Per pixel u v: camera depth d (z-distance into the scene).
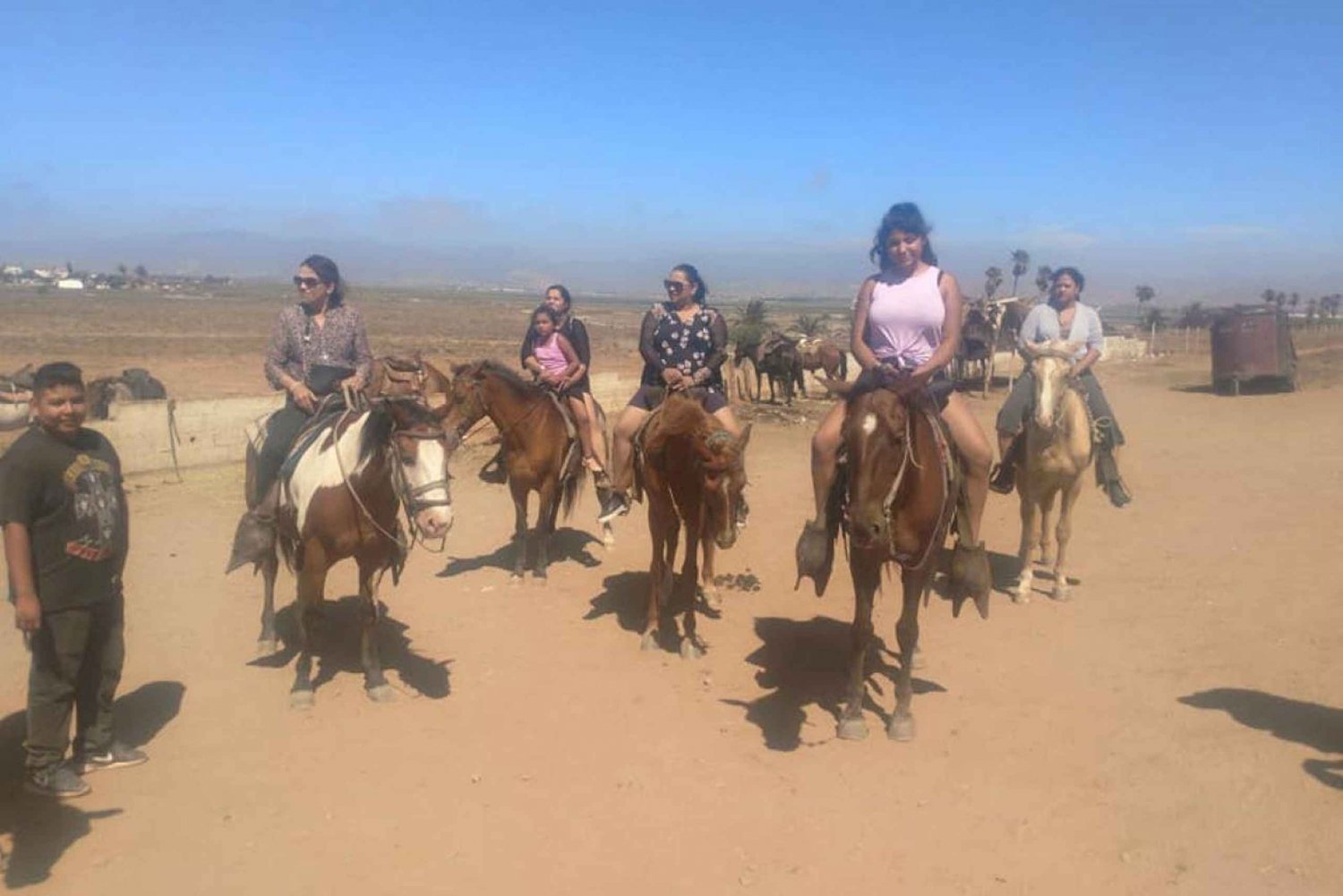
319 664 8.31
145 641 8.74
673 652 8.67
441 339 63.00
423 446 6.79
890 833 5.76
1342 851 5.49
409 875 5.35
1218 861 5.45
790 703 7.59
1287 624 9.15
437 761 6.65
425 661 8.42
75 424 5.91
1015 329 34.28
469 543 12.27
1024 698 7.61
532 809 6.04
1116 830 5.78
